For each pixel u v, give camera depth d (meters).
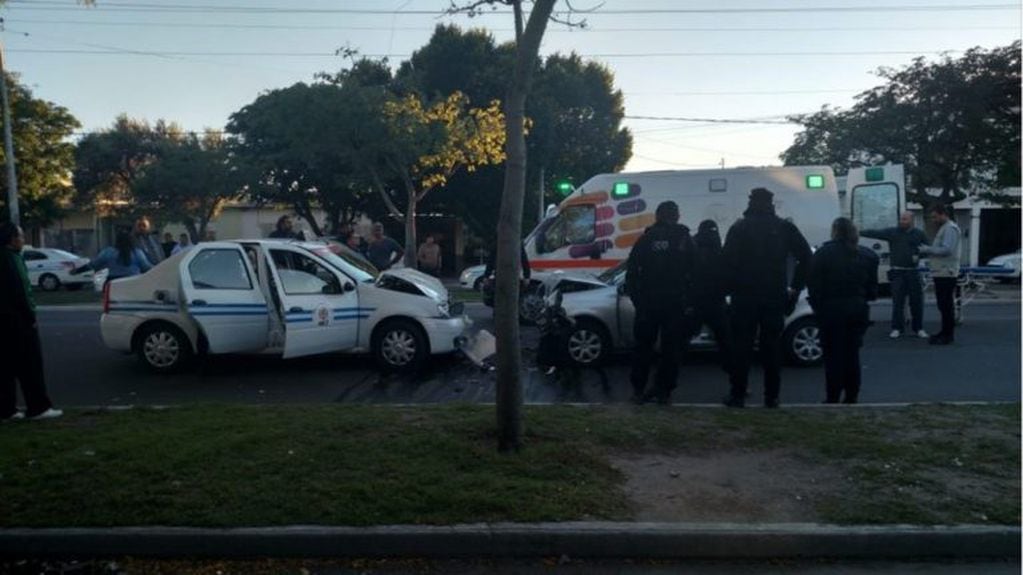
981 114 26.98
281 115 28.59
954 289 12.88
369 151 27.94
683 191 14.95
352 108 26.84
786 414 7.88
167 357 10.98
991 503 5.75
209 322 10.57
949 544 5.32
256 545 5.25
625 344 11.13
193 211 42.34
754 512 5.62
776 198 14.80
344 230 16.14
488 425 7.25
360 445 6.73
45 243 49.03
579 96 38.53
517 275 6.61
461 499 5.66
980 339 13.34
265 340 10.70
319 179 38.62
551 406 8.17
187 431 7.16
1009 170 27.86
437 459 6.41
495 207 38.47
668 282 8.30
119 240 13.05
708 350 11.54
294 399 9.48
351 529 5.30
